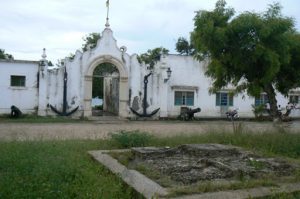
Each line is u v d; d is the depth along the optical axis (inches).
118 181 273.3
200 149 383.9
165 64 1086.4
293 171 315.6
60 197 221.8
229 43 520.4
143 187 251.3
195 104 1136.2
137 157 373.1
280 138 476.4
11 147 362.6
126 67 1043.9
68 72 999.6
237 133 518.3
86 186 244.5
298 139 469.4
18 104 976.3
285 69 563.2
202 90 1142.3
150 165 331.3
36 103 989.8
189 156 379.6
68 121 925.2
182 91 1120.8
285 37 522.9
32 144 389.1
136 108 1055.6
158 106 1075.3
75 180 256.7
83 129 738.8
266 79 518.9
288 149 436.1
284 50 518.3
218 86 583.2
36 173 253.0
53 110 986.1
